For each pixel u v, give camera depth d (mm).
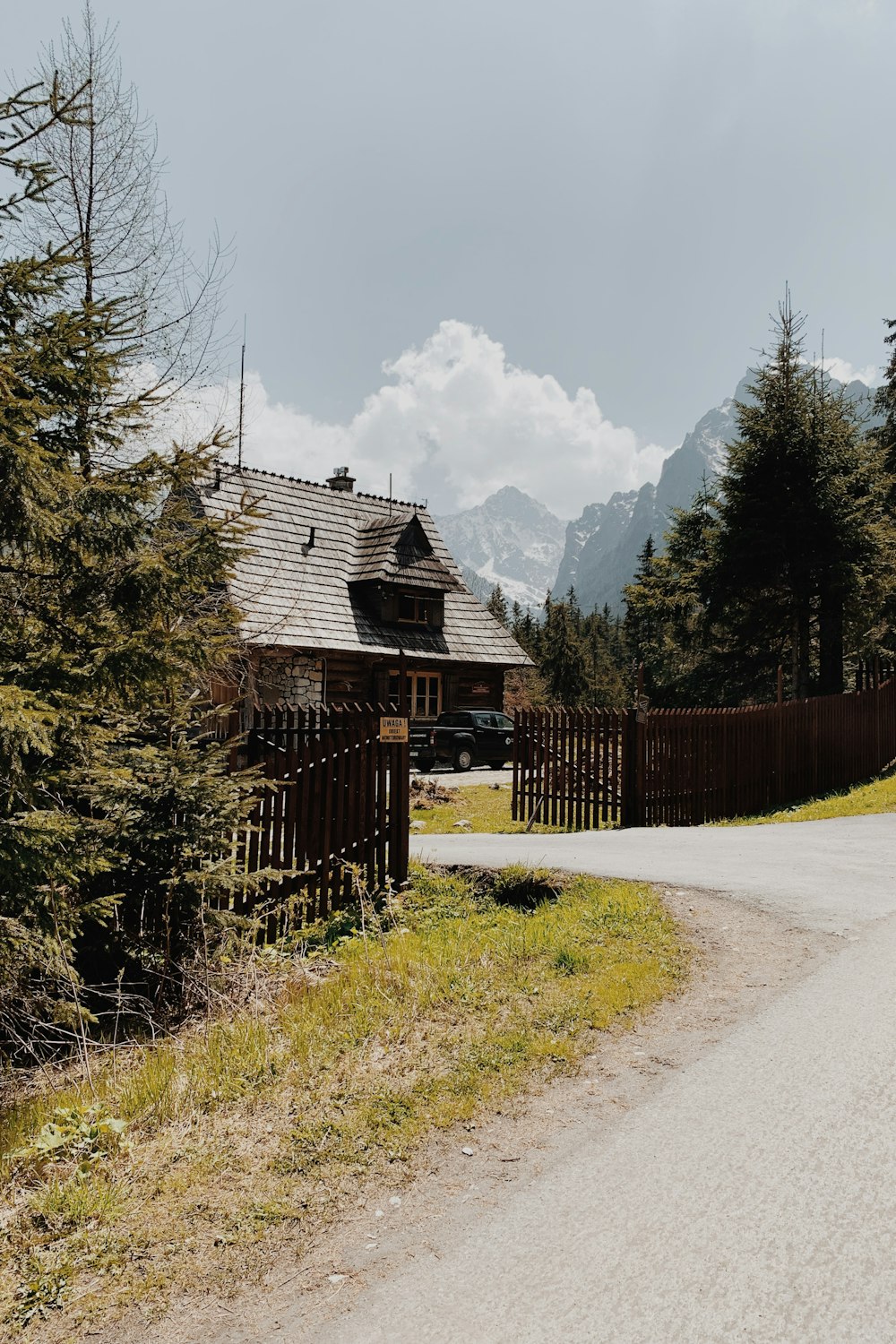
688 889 7355
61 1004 4762
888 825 11414
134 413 5281
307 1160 3275
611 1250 2664
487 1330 2336
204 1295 2545
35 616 4738
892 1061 3938
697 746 13172
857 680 24547
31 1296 2561
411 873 8602
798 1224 2758
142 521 4801
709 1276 2521
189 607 5090
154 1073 4145
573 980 5223
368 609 26469
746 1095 3678
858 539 23359
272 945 6691
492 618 30250
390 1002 4898
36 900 4395
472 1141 3408
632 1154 3238
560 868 8430
